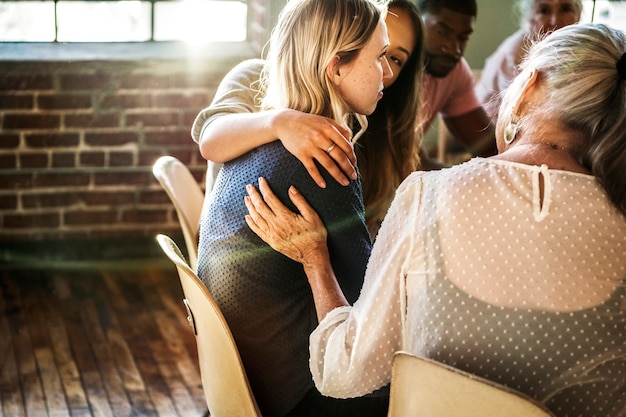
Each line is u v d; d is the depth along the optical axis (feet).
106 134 12.94
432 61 9.55
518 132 4.80
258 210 5.37
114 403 9.20
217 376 5.61
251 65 6.97
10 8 12.84
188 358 10.27
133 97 12.87
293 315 5.57
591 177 4.50
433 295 4.55
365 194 7.58
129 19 13.29
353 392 4.91
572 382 4.43
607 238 4.45
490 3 14.08
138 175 13.20
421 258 4.60
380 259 4.79
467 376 4.12
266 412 5.76
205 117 6.41
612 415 4.49
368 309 4.77
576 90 4.55
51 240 13.15
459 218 4.53
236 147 5.59
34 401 9.16
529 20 11.52
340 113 5.63
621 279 4.44
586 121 4.56
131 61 12.67
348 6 5.47
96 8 13.16
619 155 4.43
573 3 11.19
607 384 4.44
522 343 4.42
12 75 12.41
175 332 10.93
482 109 10.55
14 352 10.21
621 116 4.48
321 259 5.33
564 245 4.42
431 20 9.32
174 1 13.37
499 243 4.46
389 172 7.57
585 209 4.45
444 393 4.26
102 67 12.63
